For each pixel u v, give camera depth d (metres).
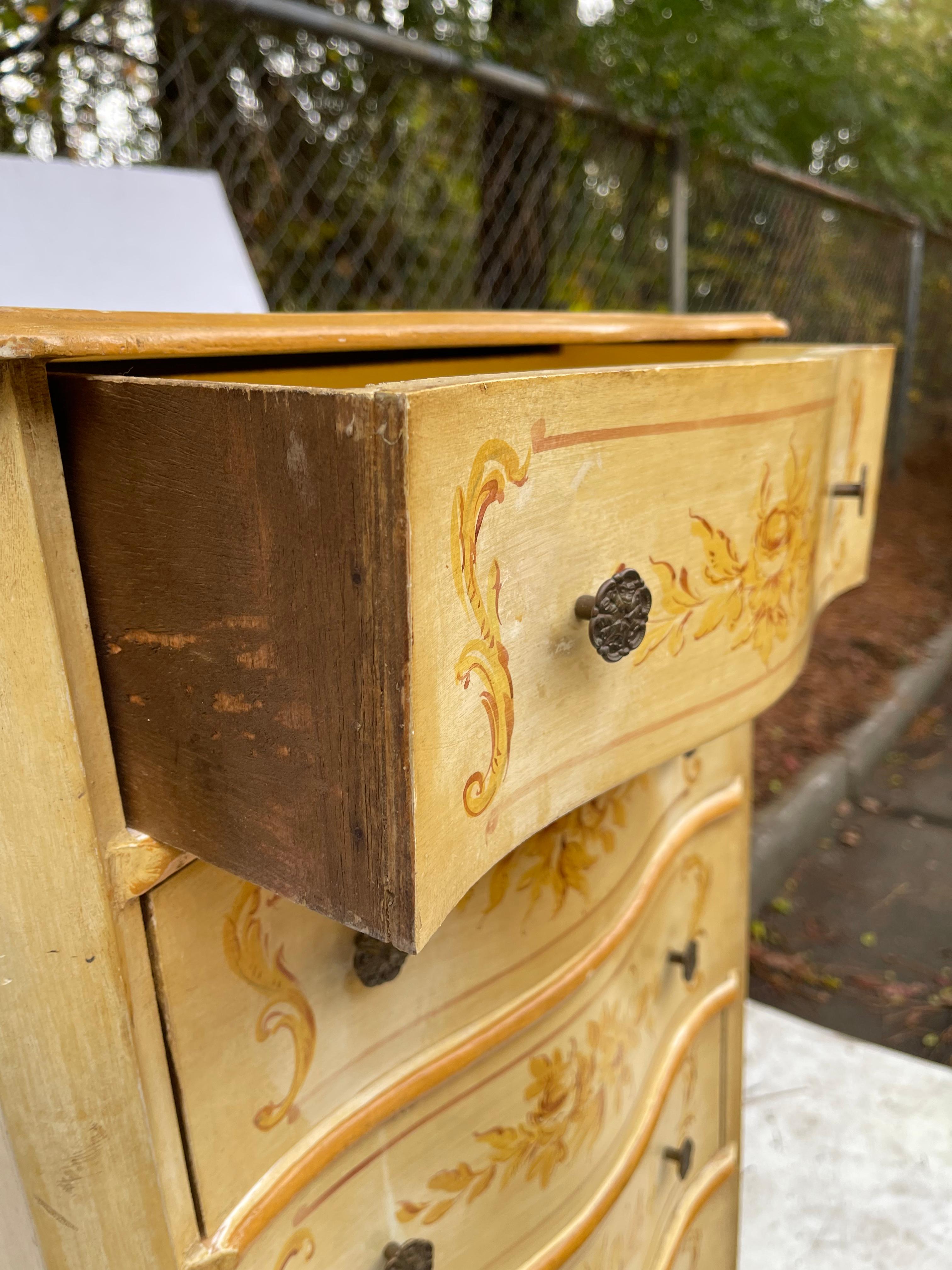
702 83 2.06
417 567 0.31
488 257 1.83
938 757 3.03
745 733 0.99
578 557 0.42
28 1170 0.45
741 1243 1.27
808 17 2.42
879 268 3.98
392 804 0.33
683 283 2.20
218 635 0.36
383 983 0.56
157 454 0.34
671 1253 0.96
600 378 0.40
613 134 2.00
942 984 2.02
